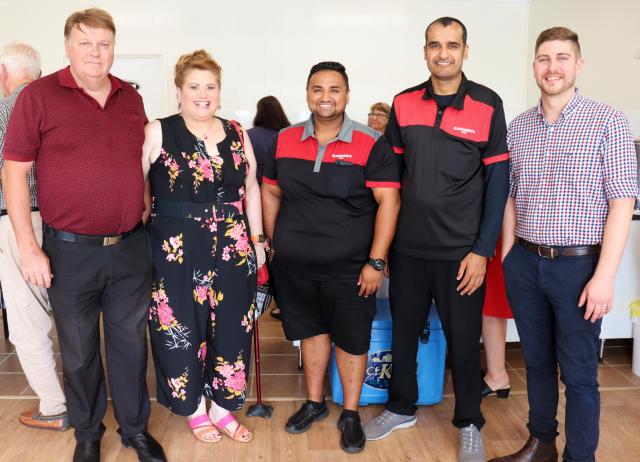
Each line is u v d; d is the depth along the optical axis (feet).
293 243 7.38
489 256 6.97
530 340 6.75
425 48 6.97
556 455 7.02
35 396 8.94
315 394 8.16
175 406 7.21
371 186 7.14
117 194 6.27
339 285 7.40
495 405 8.82
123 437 7.27
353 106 20.29
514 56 20.61
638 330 9.80
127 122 6.35
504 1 20.16
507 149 6.79
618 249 5.82
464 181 6.94
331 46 19.95
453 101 6.87
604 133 5.84
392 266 7.62
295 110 20.12
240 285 7.13
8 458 7.23
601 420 8.27
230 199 7.04
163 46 19.58
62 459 7.23
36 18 19.26
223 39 19.69
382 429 7.82
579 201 6.02
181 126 6.80
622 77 14.21
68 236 6.31
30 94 5.97
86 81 6.07
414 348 7.77
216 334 7.22
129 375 7.03
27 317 7.58
